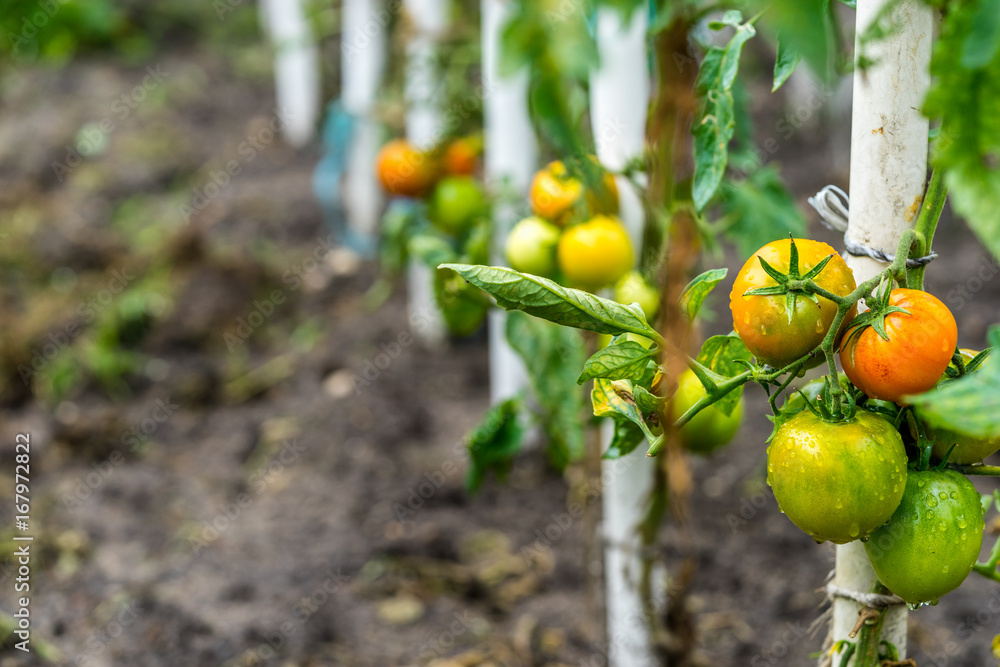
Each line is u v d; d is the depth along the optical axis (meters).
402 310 4.01
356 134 4.13
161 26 6.88
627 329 1.49
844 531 1.46
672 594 1.85
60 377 3.46
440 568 2.58
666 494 1.85
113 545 2.67
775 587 2.44
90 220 4.52
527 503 2.85
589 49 1.77
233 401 3.48
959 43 1.32
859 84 1.51
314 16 4.89
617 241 1.76
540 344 1.88
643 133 1.83
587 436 1.91
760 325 1.46
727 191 1.81
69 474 3.02
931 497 1.47
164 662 2.19
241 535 2.72
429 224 2.51
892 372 1.44
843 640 1.57
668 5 1.59
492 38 2.54
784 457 1.47
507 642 2.28
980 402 1.36
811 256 1.47
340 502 2.88
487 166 2.78
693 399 1.64
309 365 3.65
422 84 3.08
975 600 2.34
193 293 3.97
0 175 4.89
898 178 1.50
